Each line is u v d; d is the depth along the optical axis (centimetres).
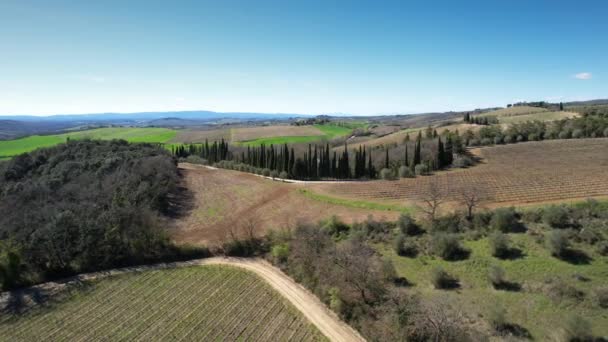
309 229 4478
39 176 7444
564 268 3291
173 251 4553
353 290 3269
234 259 4466
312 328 2991
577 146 8288
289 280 3853
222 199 6919
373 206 5656
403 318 2833
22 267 3972
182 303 3431
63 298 3562
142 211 4866
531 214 4275
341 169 9069
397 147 10450
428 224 4559
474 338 2539
